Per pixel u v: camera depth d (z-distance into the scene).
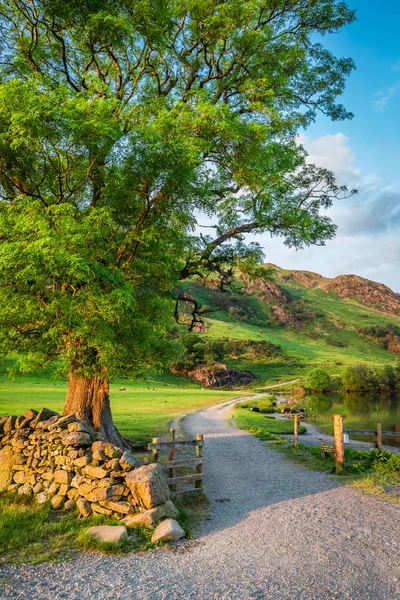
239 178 13.63
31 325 11.07
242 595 5.26
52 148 9.67
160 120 10.39
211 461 16.12
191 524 8.32
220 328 184.25
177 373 116.06
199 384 109.88
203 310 16.44
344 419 48.03
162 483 8.38
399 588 5.51
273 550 6.86
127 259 11.57
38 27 13.61
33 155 10.16
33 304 9.96
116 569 6.08
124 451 9.04
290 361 150.38
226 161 13.37
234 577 5.82
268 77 14.66
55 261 8.25
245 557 6.56
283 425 33.44
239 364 139.25
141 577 5.81
